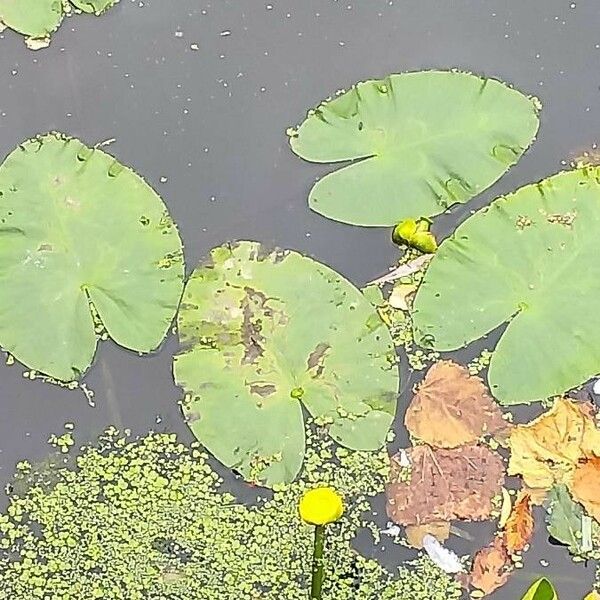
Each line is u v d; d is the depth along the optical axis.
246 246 1.48
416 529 1.41
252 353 1.43
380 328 1.45
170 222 1.49
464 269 1.47
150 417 1.45
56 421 1.45
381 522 1.41
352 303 1.45
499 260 1.47
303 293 1.45
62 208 1.47
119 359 1.46
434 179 1.50
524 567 1.40
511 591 1.40
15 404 1.45
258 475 1.41
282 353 1.43
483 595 1.39
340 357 1.43
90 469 1.43
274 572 1.40
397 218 1.49
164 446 1.44
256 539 1.41
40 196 1.48
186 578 1.40
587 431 1.43
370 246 1.51
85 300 1.45
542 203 1.49
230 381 1.43
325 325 1.44
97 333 1.46
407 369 1.46
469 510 1.41
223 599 1.39
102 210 1.48
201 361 1.43
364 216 1.49
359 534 1.41
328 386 1.43
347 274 1.49
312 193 1.51
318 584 1.37
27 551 1.41
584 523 1.41
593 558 1.40
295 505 1.41
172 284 1.46
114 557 1.40
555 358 1.44
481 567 1.40
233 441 1.41
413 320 1.46
